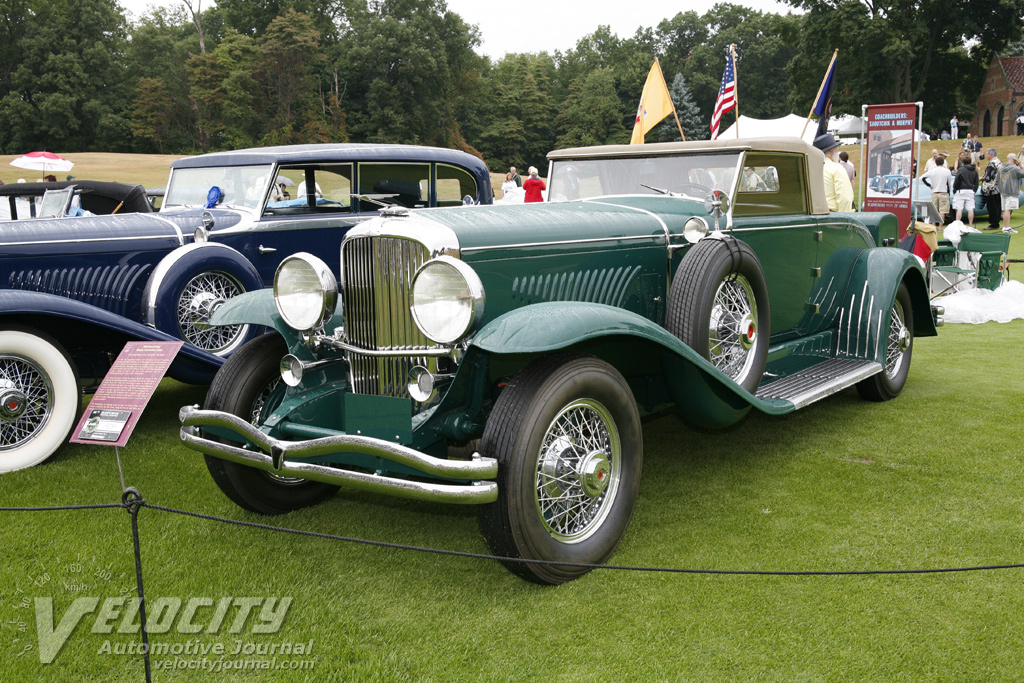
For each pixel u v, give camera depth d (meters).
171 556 3.17
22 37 62.72
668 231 3.92
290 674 2.35
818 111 7.57
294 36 59.81
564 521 2.98
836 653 2.39
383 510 3.71
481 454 2.73
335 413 3.34
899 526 3.30
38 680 2.35
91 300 5.35
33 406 4.40
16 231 5.08
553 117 89.62
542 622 2.62
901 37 43.78
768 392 4.11
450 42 67.81
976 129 56.03
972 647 2.39
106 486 4.04
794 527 3.33
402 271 3.00
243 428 2.93
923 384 5.75
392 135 63.38
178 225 5.70
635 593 2.81
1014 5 43.91
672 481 3.96
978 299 8.64
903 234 10.71
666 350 3.42
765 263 4.34
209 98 61.41
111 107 64.50
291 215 6.07
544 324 2.73
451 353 2.88
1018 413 4.94
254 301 3.53
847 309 5.00
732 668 2.33
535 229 3.36
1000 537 3.16
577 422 2.97
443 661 2.40
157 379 3.06
